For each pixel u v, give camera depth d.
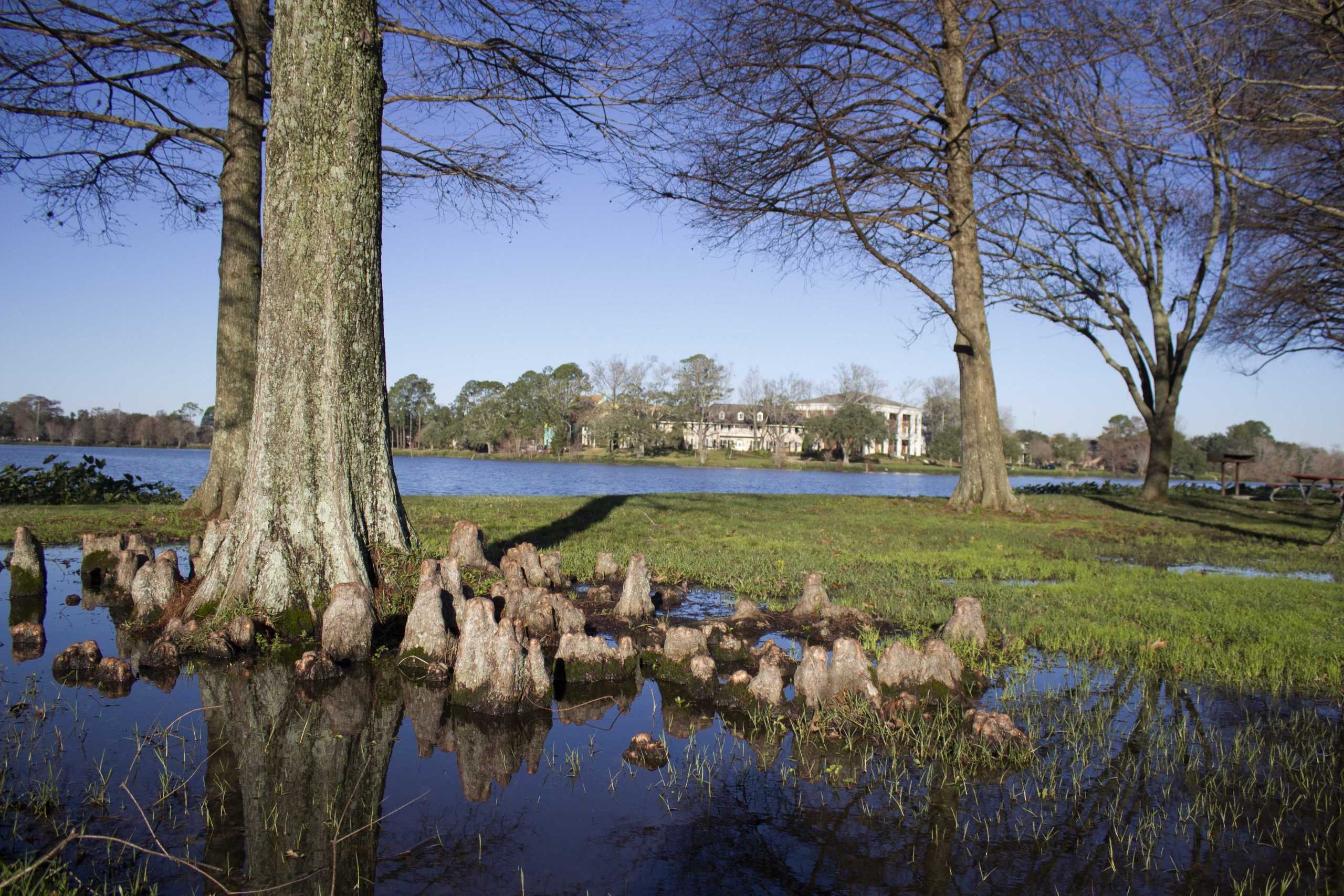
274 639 6.39
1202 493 29.77
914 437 126.12
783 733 5.05
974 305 20.05
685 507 18.72
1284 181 16.20
